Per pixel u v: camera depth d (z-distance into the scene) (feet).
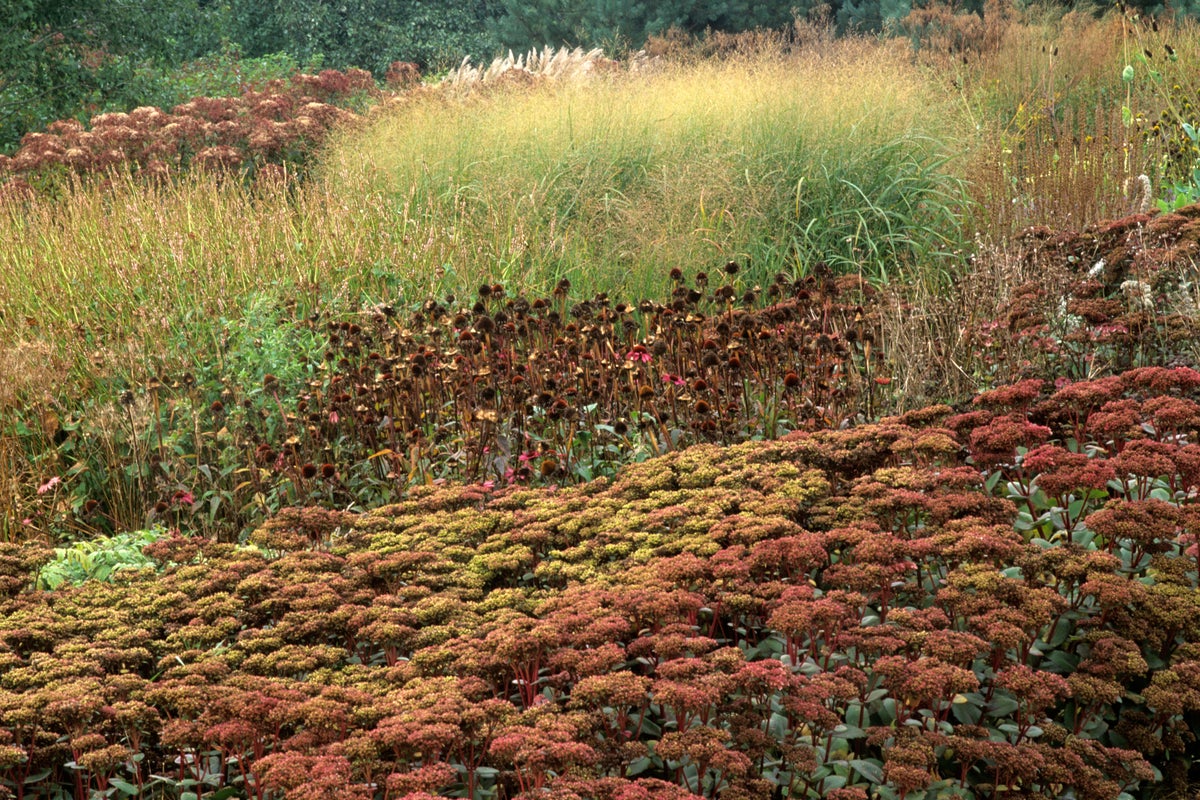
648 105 31.58
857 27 65.57
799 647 9.96
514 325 17.98
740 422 16.34
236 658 10.04
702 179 26.84
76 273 22.70
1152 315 15.74
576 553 11.50
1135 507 10.32
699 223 26.32
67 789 9.41
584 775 8.17
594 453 16.05
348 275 23.03
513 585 11.69
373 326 19.75
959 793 8.52
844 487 12.97
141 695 9.44
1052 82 38.99
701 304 23.22
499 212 27.25
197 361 18.86
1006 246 20.89
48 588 13.50
